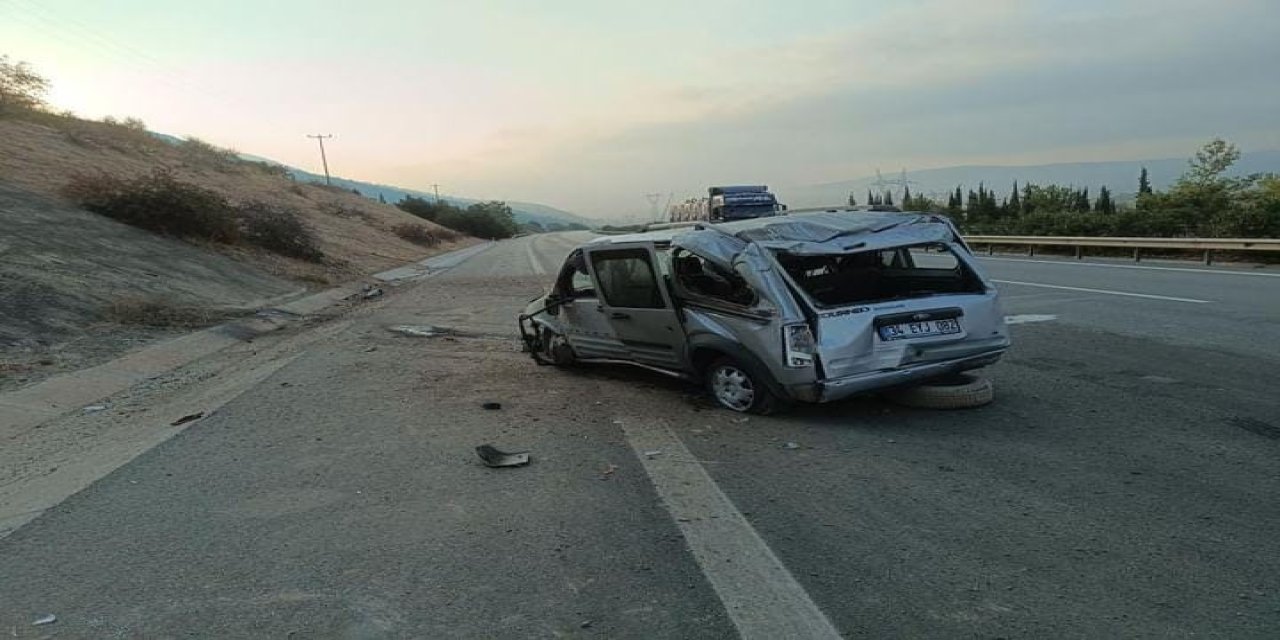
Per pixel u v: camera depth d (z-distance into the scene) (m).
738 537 3.86
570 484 4.71
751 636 2.94
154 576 3.60
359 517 4.25
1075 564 3.43
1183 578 3.26
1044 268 19.66
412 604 3.26
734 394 6.24
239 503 4.54
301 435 6.00
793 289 5.67
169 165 36.50
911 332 5.78
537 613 3.16
